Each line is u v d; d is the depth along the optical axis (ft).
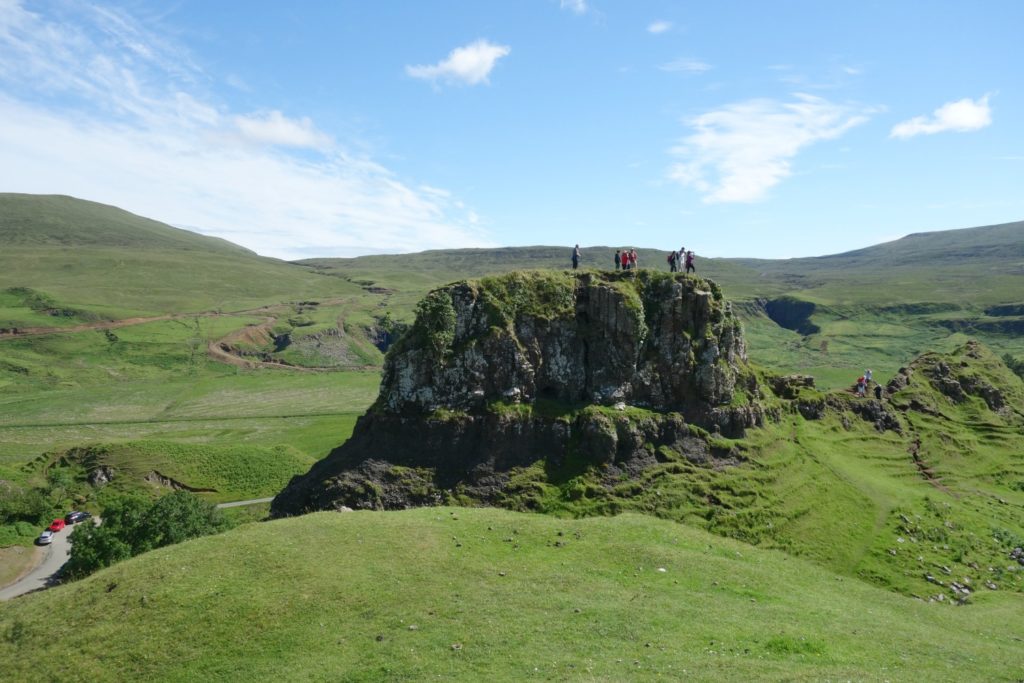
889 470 292.81
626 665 99.25
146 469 372.38
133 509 208.13
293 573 130.52
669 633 111.86
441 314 247.29
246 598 123.03
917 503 253.24
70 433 592.60
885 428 334.03
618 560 147.02
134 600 124.47
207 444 411.54
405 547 143.43
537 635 110.01
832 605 139.33
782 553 184.14
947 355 424.87
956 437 342.85
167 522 202.69
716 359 265.75
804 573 164.35
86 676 108.47
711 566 149.59
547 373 254.06
